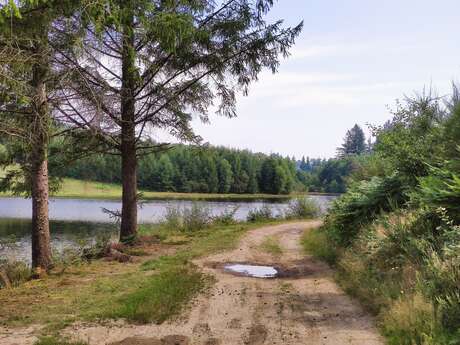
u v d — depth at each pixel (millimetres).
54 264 10289
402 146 9562
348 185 15414
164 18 9656
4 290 7957
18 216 29094
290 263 10742
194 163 82562
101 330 5613
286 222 22094
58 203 42312
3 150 10578
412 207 8539
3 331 5590
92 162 13797
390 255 7547
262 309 6559
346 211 10852
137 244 13375
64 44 9117
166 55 12586
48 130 9281
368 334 5285
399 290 6145
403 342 4777
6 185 11078
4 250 13711
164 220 20141
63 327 5734
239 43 13055
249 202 52219
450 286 5281
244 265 10438
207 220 19781
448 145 8625
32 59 7551
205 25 12875
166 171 79812
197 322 5941
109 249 11727
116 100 11883
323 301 6941
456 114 8641
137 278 8664
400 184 9953
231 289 7859
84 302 6945
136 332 5535
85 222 25234
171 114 13695
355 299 6938
